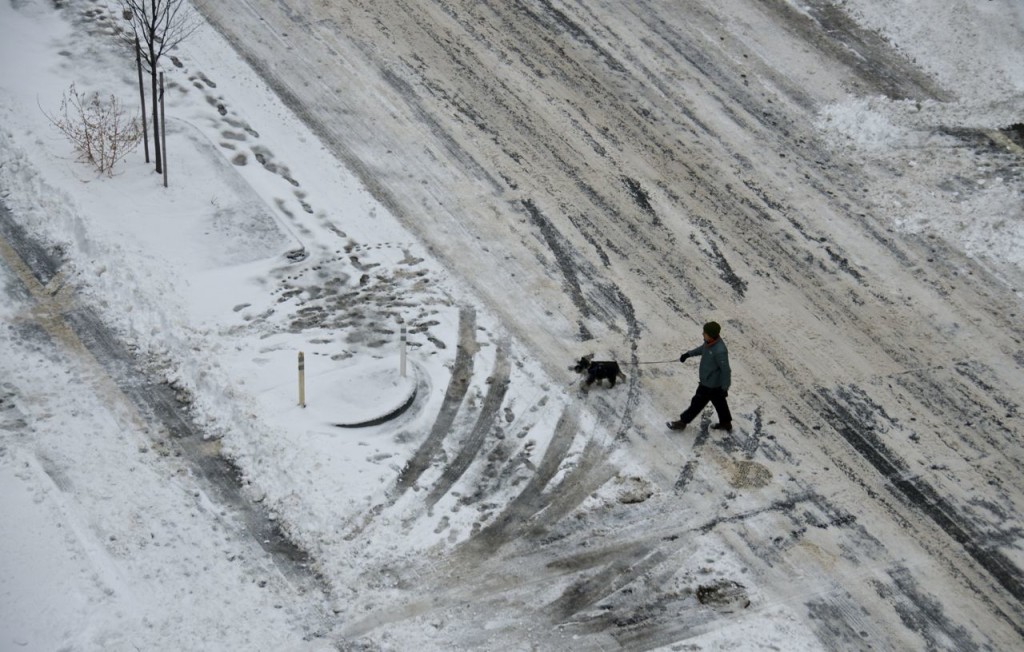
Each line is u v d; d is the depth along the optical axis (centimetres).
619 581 3272
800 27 6203
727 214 4969
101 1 5597
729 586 3291
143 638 2908
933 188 5234
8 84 4975
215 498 3394
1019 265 4878
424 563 3259
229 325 4047
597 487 3600
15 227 4353
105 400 3694
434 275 4459
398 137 5150
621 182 5066
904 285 4703
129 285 4112
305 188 4794
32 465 3394
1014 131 5622
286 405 3709
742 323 4400
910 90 5822
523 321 4294
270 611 3059
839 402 4078
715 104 5612
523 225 4762
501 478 3594
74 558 3105
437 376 3972
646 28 6075
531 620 3122
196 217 4522
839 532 3528
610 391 4009
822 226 4972
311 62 5497
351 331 4128
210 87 5231
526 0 6156
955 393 4184
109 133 4747
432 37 5784
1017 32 6172
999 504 3709
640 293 4494
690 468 3716
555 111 5428
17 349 3838
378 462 3572
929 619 3269
